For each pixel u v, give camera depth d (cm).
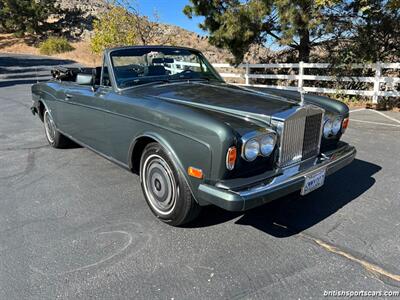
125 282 262
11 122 785
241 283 258
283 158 314
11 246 308
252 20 1083
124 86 393
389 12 998
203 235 322
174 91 378
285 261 283
